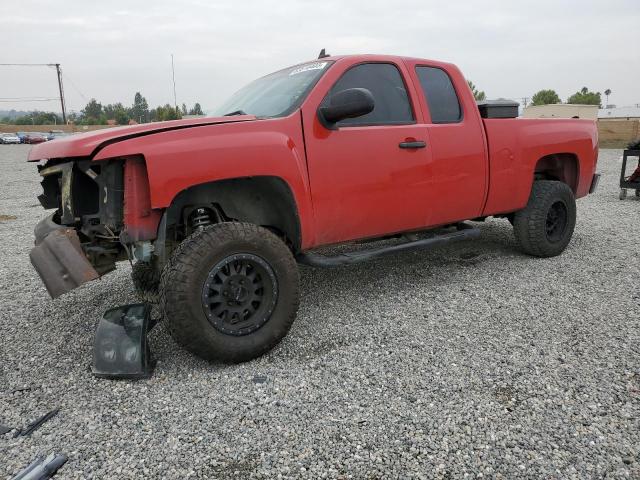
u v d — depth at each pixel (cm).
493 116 479
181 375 314
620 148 2572
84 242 345
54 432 259
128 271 552
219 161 314
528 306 409
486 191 470
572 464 224
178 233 360
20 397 295
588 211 830
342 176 374
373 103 342
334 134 371
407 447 239
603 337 347
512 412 263
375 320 392
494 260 542
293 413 269
